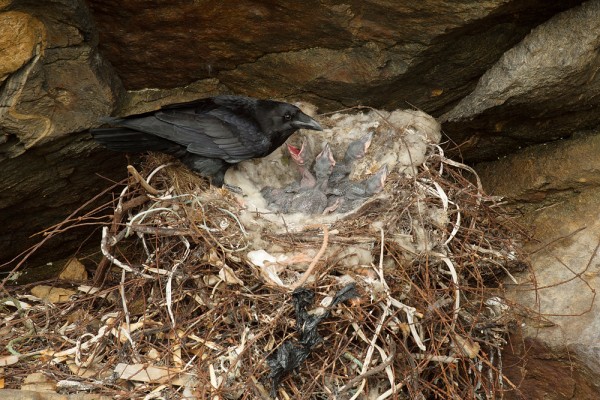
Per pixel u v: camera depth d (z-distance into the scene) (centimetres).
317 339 222
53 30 231
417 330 235
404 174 251
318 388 226
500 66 243
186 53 248
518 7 229
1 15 223
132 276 252
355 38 240
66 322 255
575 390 243
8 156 237
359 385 226
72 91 239
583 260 252
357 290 225
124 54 246
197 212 237
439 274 243
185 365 229
